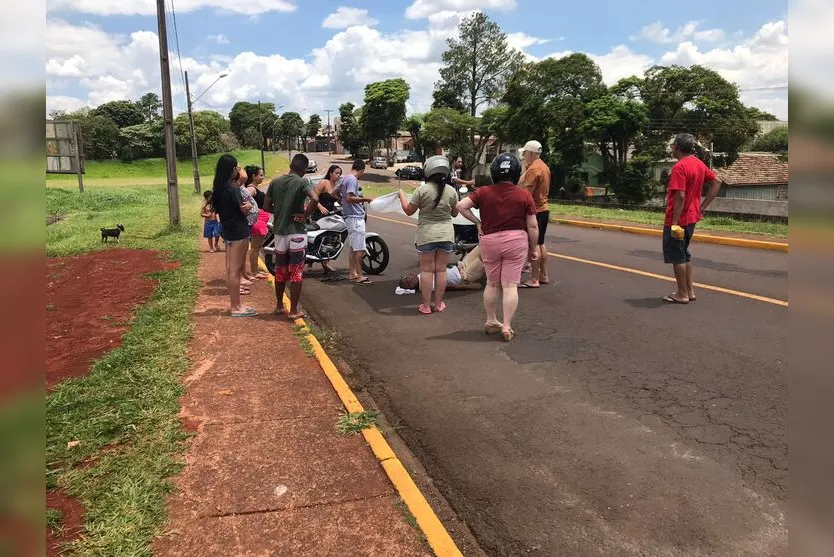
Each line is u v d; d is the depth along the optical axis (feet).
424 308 23.61
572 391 15.40
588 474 11.50
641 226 47.83
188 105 120.37
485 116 168.35
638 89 114.21
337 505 10.33
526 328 21.09
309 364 17.21
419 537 9.50
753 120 109.09
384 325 22.20
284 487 10.83
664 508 10.33
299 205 21.49
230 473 11.24
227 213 21.42
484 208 19.72
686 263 22.94
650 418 13.69
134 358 16.97
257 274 31.12
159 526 9.61
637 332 19.93
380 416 14.49
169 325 20.44
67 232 53.67
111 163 259.80
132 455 11.69
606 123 103.76
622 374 16.35
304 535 9.52
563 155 113.70
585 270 30.86
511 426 13.62
